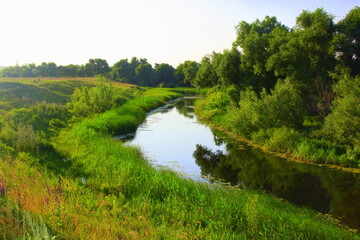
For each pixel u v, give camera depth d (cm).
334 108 1516
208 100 3431
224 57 2716
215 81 3259
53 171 966
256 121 1736
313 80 1958
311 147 1389
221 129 2222
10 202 507
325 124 1494
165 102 4666
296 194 997
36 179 748
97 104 2444
